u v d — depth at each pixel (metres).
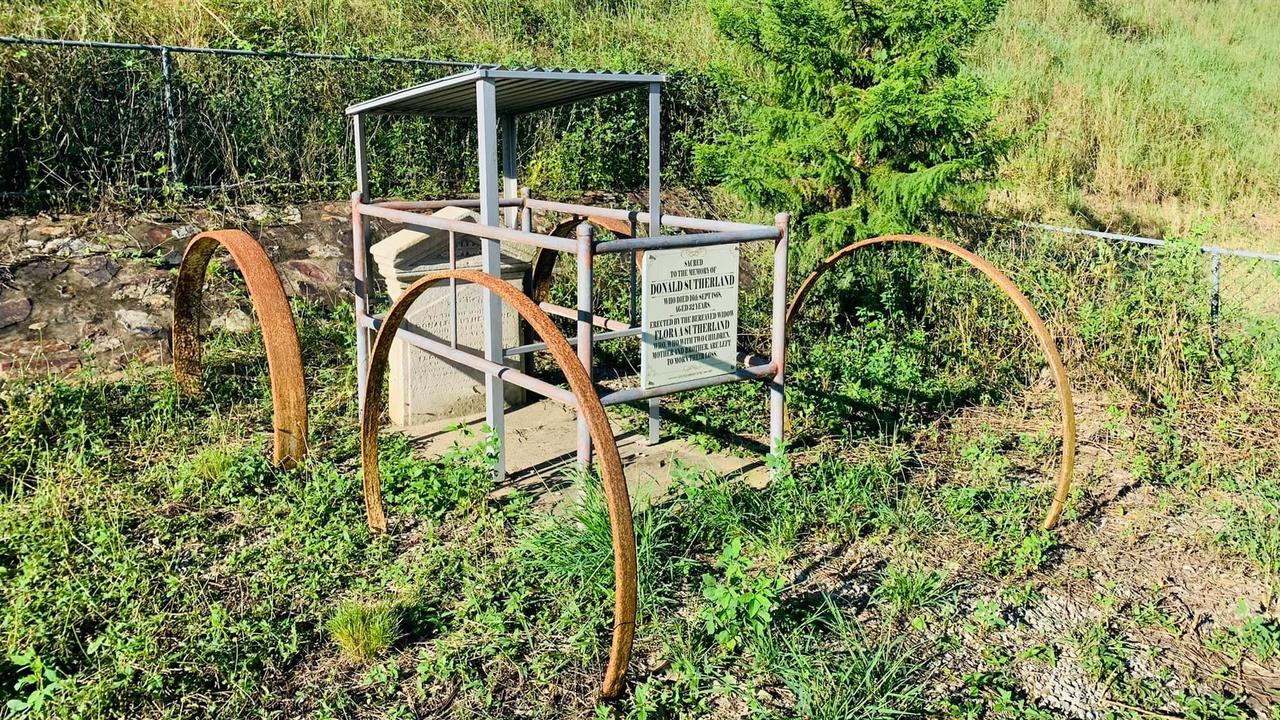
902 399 6.56
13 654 3.50
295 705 3.40
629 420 6.31
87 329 6.89
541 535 4.29
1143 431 6.14
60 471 4.95
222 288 7.53
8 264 7.07
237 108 9.02
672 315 4.61
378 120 9.61
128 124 8.41
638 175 10.92
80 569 4.15
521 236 4.55
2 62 7.93
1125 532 4.77
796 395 6.32
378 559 4.31
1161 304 7.24
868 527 4.73
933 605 4.03
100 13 9.46
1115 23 18.17
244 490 4.95
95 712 3.27
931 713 3.37
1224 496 5.20
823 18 7.74
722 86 9.34
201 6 10.02
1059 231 8.37
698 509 4.66
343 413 6.23
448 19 12.95
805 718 3.29
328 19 11.18
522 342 6.75
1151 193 12.73
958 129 7.58
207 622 3.79
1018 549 4.49
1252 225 12.05
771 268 8.70
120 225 7.79
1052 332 7.30
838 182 8.15
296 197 8.99
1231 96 15.16
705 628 3.80
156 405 5.86
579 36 13.14
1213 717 3.36
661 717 3.34
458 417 6.35
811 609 3.98
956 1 7.63
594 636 3.70
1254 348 7.04
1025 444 5.86
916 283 7.97
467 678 3.49
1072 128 13.36
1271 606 4.13
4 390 5.85
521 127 10.38
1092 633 3.84
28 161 7.99
